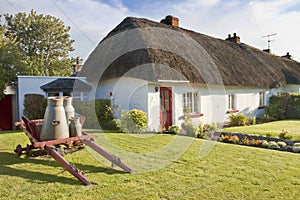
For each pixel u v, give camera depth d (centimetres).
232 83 1406
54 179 434
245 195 385
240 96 1598
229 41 2159
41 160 537
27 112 1188
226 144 769
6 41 1728
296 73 2305
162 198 371
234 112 1501
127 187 409
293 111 1742
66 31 3416
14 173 455
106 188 403
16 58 1653
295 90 2208
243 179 453
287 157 613
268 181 444
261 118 1661
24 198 359
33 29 3180
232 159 586
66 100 573
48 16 3225
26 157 546
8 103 1564
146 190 399
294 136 931
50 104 525
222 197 377
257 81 1645
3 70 1495
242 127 1232
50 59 3306
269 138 884
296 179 456
